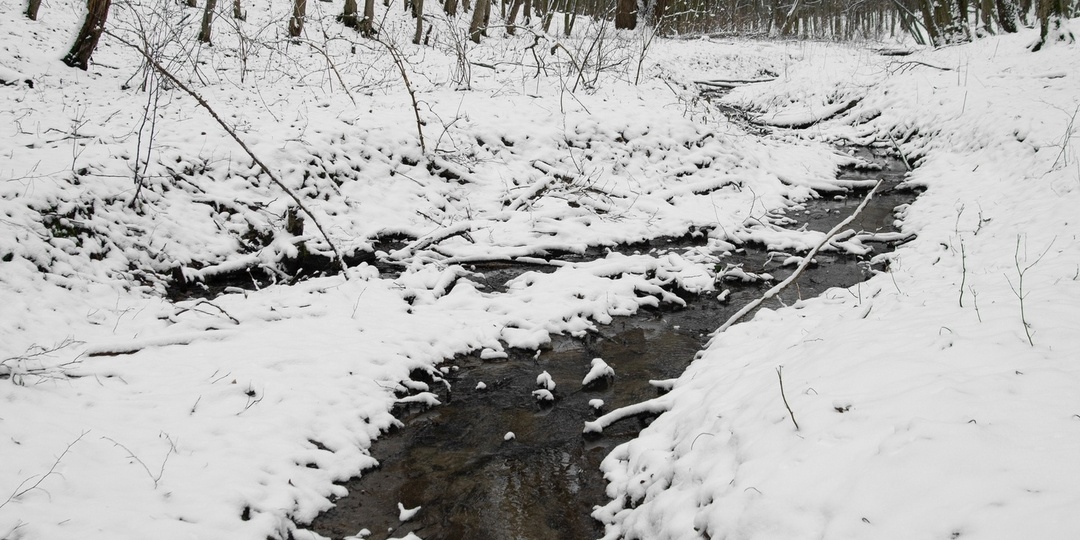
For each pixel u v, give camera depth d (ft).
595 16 96.27
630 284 28.14
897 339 15.16
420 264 28.89
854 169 46.42
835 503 10.13
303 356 20.17
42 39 45.55
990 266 23.17
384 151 35.91
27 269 22.00
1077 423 10.14
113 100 36.11
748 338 21.71
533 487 16.24
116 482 13.91
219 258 27.48
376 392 19.33
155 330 21.30
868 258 31.07
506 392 20.81
